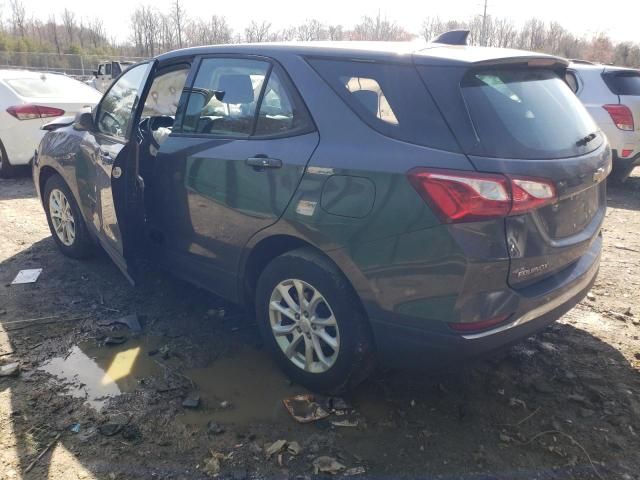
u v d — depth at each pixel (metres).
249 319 3.99
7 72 8.36
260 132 3.17
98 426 2.82
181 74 4.05
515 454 2.70
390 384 3.22
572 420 2.94
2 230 5.79
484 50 2.87
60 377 3.23
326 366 2.99
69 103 8.18
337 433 2.82
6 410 2.92
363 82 2.80
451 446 2.74
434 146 2.51
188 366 3.39
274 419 2.92
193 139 3.55
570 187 2.70
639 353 3.54
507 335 2.57
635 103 7.86
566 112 3.00
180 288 4.45
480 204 2.38
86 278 4.60
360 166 2.65
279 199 2.97
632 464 2.64
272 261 3.12
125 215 3.79
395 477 2.53
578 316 4.06
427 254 2.49
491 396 3.13
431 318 2.55
